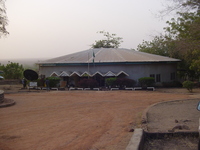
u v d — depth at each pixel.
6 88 27.89
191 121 9.99
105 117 11.53
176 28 24.28
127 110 13.43
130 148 6.17
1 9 20.45
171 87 29.59
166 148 7.12
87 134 8.55
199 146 6.31
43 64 31.42
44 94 21.69
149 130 8.70
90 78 28.34
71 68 30.19
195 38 17.08
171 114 11.60
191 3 15.68
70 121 10.73
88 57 30.00
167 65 31.03
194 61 25.22
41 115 12.24
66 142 7.65
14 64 40.22
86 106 14.91
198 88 27.41
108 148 6.93
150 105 14.75
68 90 26.03
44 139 8.04
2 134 8.77
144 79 26.92
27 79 27.20
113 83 26.56
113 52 32.56
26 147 7.24
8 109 14.11
